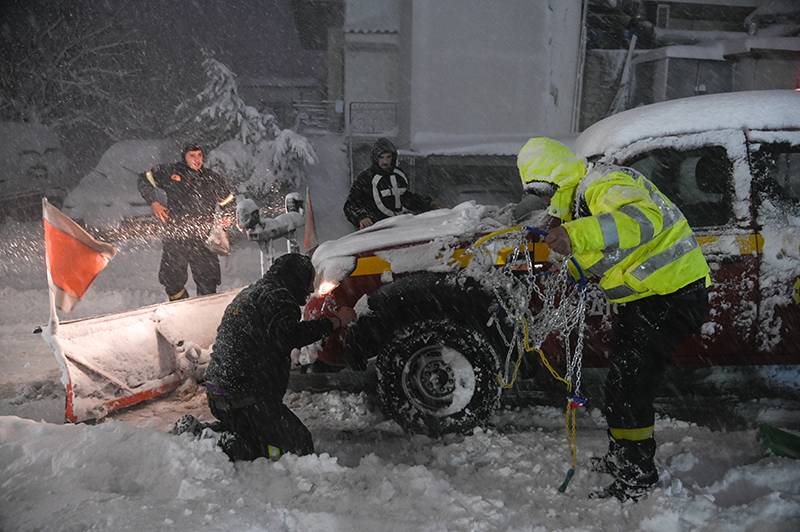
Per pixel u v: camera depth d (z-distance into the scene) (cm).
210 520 284
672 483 328
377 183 595
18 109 2019
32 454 344
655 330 319
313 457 351
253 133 1354
